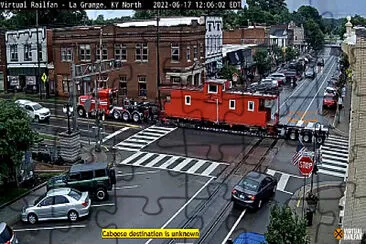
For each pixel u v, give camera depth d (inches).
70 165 784.3
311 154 714.8
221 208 610.5
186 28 1218.6
